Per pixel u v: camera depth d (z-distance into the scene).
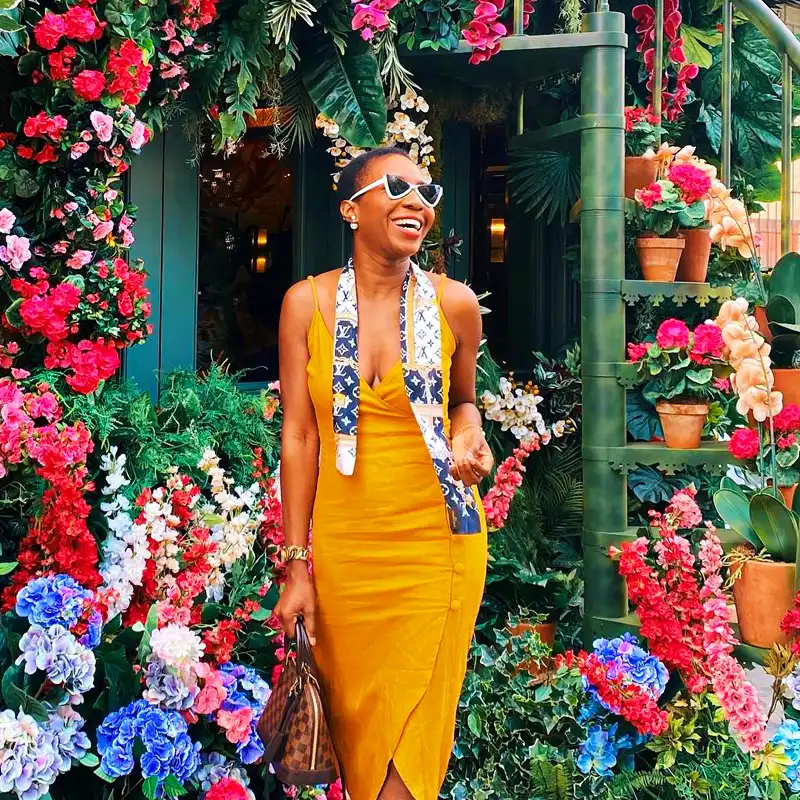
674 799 2.93
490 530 3.68
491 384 4.09
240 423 3.27
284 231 3.98
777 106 4.87
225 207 3.79
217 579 2.84
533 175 4.36
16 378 2.65
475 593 2.26
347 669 2.23
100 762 2.35
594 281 3.47
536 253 4.83
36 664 2.25
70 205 2.70
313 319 2.21
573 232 4.84
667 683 3.17
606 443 3.44
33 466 2.54
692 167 3.53
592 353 3.47
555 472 4.16
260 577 2.99
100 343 2.75
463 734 3.13
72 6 2.62
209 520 2.87
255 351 3.92
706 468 3.46
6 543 2.65
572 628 3.76
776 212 6.53
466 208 4.56
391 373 2.17
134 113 2.88
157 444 2.95
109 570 2.62
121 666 2.46
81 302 2.74
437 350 2.19
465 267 4.59
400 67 3.53
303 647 2.17
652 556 3.54
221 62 3.22
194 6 2.96
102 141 2.68
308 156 4.04
